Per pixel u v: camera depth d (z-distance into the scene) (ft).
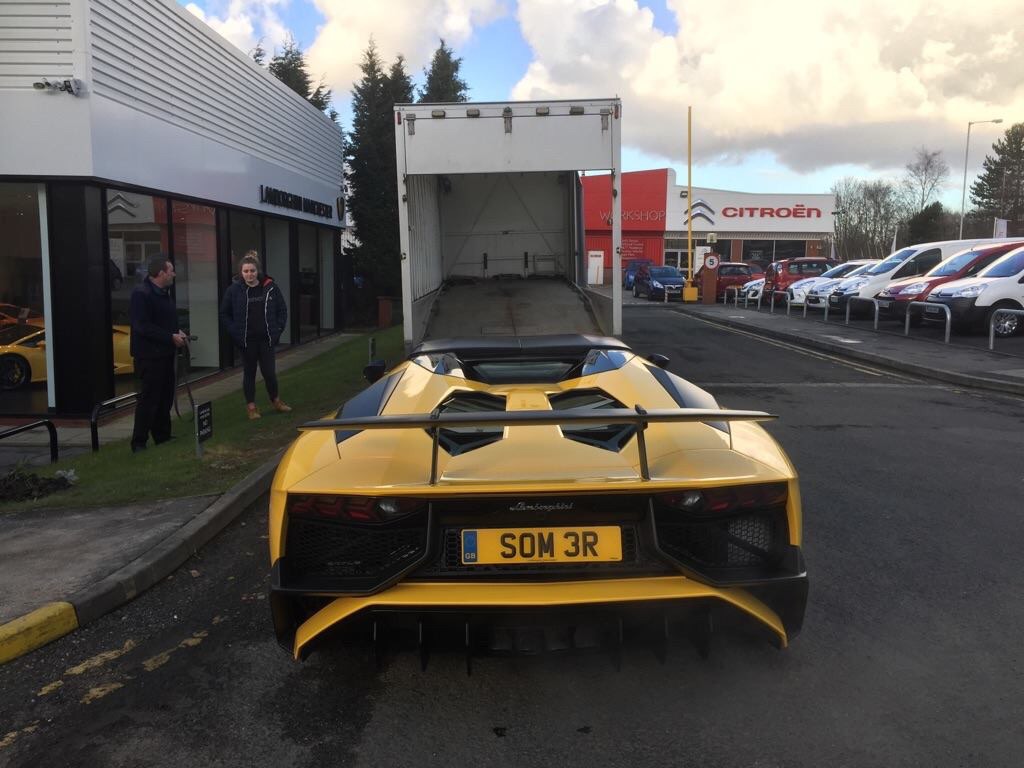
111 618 12.07
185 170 37.81
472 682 9.85
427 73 87.86
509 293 36.37
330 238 68.28
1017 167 256.52
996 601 12.00
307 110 59.41
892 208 229.04
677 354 45.68
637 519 8.74
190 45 38.47
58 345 30.94
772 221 175.94
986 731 8.60
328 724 8.99
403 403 11.34
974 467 20.20
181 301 38.73
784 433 24.40
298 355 52.47
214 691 9.80
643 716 9.01
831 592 12.38
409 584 8.55
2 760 8.43
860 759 8.13
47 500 17.61
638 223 171.22
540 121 27.96
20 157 29.25
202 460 20.54
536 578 8.64
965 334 51.57
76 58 29.12
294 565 8.93
